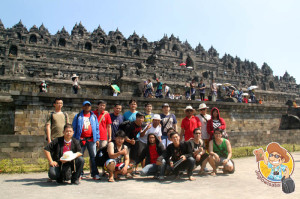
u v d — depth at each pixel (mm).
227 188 7945
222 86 36438
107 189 7703
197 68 74562
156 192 7359
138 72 40938
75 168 8445
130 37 94250
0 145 11930
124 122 10383
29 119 15852
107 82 33812
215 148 10586
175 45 78625
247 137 20312
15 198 6523
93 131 9555
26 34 64750
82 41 64625
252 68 103438
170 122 11797
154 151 9898
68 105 16906
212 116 11938
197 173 10773
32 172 10875
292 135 23906
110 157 9094
